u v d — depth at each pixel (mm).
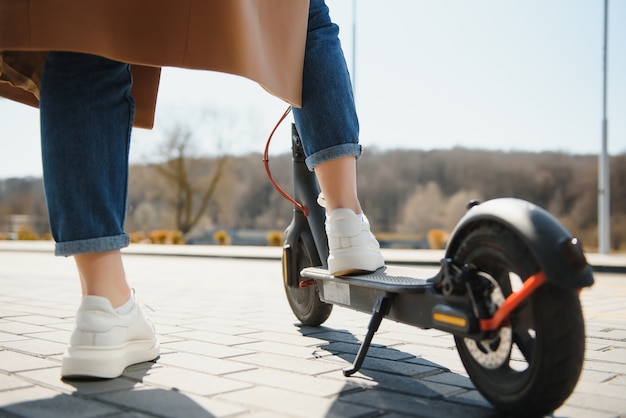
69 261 12352
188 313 3508
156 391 1655
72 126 1678
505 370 1444
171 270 9773
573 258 1250
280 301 4340
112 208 1737
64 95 1682
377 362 2078
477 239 1459
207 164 39031
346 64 2121
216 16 1636
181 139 38469
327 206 2104
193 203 39125
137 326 1917
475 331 1403
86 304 1757
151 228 39375
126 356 1885
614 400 1628
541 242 1271
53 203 1696
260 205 39625
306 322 2855
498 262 1432
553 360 1282
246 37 1694
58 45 1531
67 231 1688
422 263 11273
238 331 2744
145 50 1607
